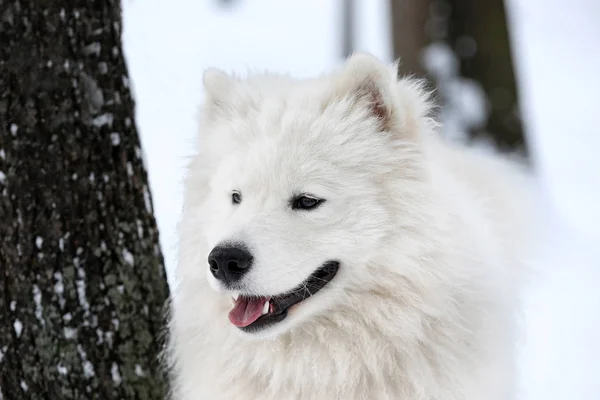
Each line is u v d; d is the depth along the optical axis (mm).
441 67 10734
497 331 4316
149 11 16141
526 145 10531
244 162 4176
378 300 4160
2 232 4176
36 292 4195
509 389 4770
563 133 12359
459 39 10742
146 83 11719
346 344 4219
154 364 4559
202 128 4684
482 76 10594
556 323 7188
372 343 4168
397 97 4203
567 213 9422
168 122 9969
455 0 10719
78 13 4160
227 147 4359
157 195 7703
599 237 8828
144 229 4500
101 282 4324
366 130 4258
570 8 18969
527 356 6668
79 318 4277
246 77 4934
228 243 3916
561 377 6391
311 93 4402
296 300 4133
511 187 5816
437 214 4121
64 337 4242
